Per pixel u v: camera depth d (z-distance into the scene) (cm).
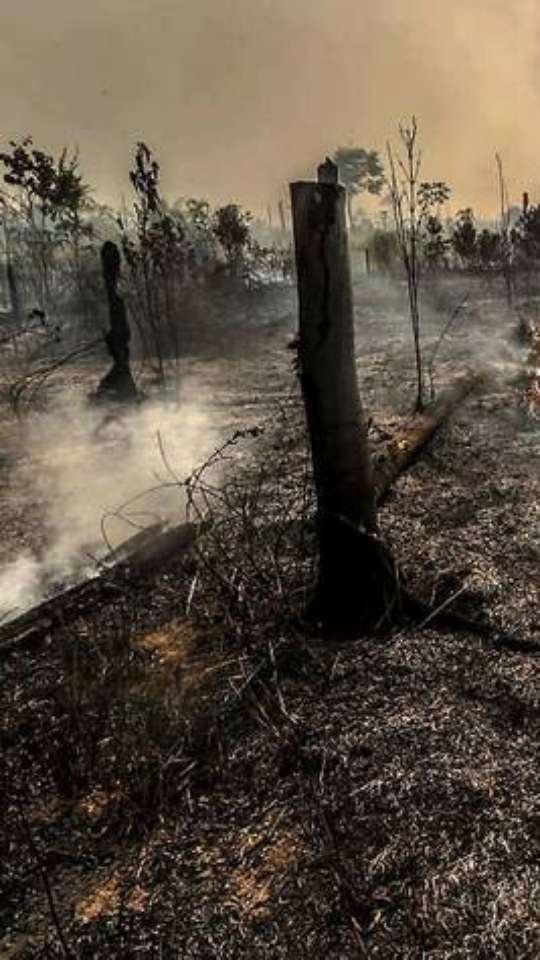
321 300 331
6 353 1430
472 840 230
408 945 201
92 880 236
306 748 276
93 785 274
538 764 257
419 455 609
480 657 323
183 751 280
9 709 312
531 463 571
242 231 1934
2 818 258
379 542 355
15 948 216
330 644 341
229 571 393
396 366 1014
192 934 213
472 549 425
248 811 254
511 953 195
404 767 261
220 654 344
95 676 321
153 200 1064
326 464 348
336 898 216
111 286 953
